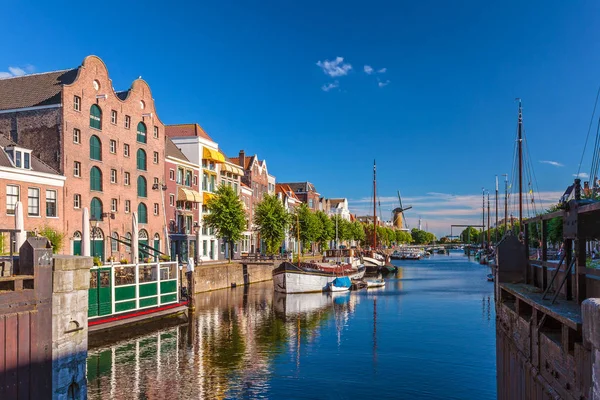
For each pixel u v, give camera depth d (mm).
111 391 17734
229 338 26312
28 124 38469
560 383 7848
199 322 30906
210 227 55469
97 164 41156
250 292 47000
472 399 16859
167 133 59094
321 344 24812
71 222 38125
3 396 10180
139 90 46844
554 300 9211
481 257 107312
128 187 44906
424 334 27203
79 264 12492
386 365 20984
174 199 52625
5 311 10305
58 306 11758
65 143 37781
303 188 105188
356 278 56625
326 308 37125
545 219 11922
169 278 30438
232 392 17688
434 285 55875
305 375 19609
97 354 22859
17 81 42094
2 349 10211
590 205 8281
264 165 79438
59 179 37000
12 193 33375
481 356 22344
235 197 52781
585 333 5836
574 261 9375
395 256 131500
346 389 17969
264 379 19125
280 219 61625
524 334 10492
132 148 45656
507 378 12773
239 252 66688
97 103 41250
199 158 57625
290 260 61188
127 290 26656
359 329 28703
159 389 17938
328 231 84938
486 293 47156
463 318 32312
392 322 30906
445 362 21359
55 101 38094
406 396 17234
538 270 13016
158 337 26422
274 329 28719
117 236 43094
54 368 11594
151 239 47844
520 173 50438
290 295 45156
